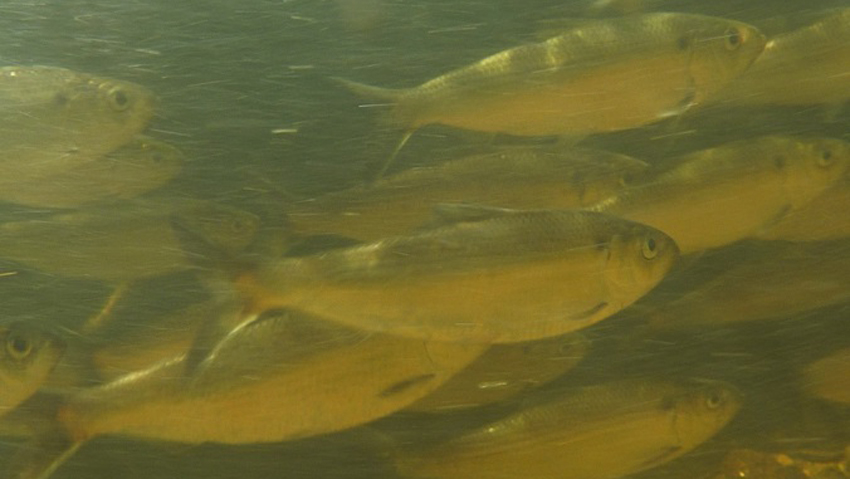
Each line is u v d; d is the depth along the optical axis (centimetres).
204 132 168
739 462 102
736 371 112
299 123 170
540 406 95
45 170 119
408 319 91
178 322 98
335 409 91
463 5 217
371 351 91
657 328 110
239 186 152
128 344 97
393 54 214
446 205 92
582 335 102
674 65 117
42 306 125
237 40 217
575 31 116
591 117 117
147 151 125
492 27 218
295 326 91
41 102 118
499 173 112
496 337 92
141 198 124
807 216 113
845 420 107
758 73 123
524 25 217
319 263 90
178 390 90
